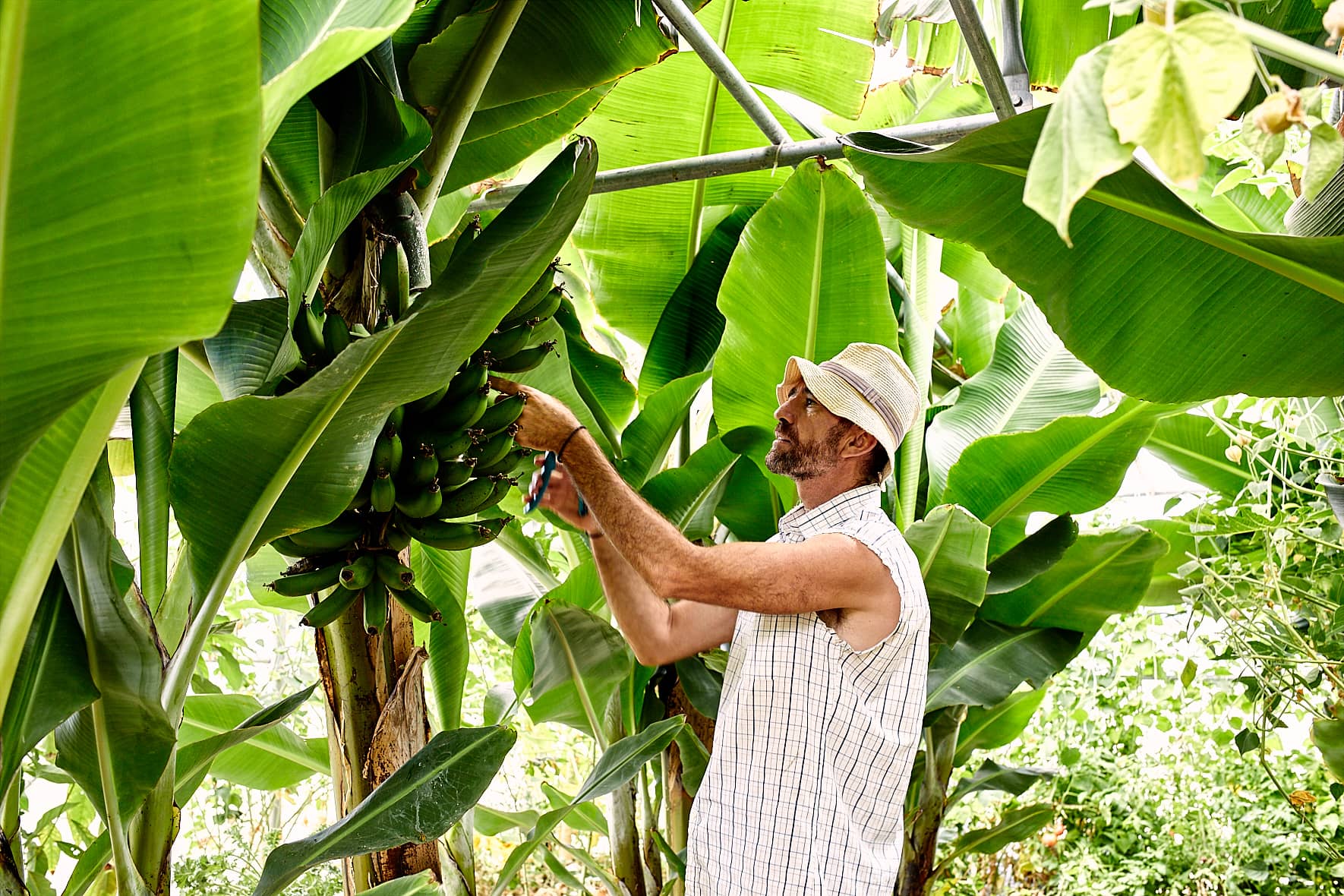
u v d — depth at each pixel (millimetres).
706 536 3084
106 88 754
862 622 2107
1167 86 653
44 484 1229
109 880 2078
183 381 2652
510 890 5008
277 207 1982
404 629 1925
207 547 1527
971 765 5098
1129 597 3174
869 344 2383
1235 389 1846
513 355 1868
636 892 3092
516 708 2801
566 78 2387
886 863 2100
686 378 2820
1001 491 3107
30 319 856
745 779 2088
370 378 1420
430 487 1599
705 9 3242
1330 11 789
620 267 3658
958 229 1832
